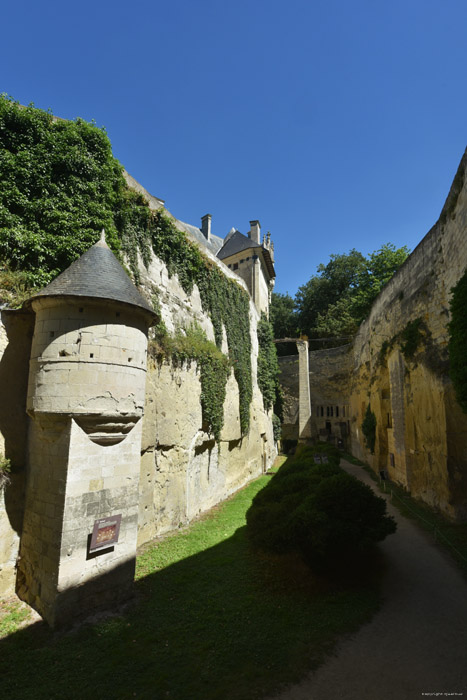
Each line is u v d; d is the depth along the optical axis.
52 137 9.11
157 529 10.56
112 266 7.69
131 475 7.44
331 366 36.72
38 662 5.20
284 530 7.28
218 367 15.63
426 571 8.05
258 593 7.17
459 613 6.34
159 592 7.29
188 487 12.55
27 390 7.32
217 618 6.27
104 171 10.09
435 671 4.91
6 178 8.30
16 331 7.59
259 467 24.03
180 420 12.12
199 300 16.00
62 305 6.92
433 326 13.31
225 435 16.69
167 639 5.72
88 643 5.63
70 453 6.50
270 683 4.74
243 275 31.36
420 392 13.93
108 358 7.01
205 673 4.95
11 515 7.14
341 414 35.28
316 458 16.45
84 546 6.53
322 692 4.57
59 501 6.45
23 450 7.44
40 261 8.34
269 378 28.45
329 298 44.41
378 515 7.60
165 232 13.31
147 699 4.50
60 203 8.95
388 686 4.64
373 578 7.74
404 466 16.42
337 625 5.97
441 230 12.65
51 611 6.08
